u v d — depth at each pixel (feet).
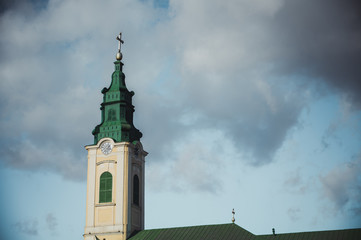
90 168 412.98
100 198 406.41
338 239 354.95
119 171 406.00
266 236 368.07
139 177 420.77
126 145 408.67
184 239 380.37
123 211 399.03
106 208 403.54
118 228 396.78
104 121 420.36
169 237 385.29
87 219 405.39
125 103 421.59
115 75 429.79
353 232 355.77
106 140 412.16
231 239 371.15
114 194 403.75
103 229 400.06
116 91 422.82
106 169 409.28
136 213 411.34
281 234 367.25
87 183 411.95
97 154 413.59
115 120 417.90
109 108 421.18
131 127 418.10
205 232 382.01
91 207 406.62
